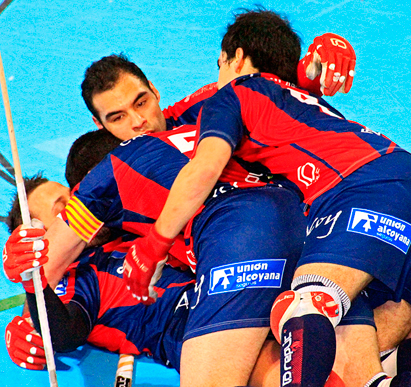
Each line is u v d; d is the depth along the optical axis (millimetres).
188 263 7891
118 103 8789
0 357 7875
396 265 6301
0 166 11055
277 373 6645
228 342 6426
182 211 6582
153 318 7840
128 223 7914
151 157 7637
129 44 15172
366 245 6207
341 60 8008
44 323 6219
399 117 12227
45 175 10836
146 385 7469
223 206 7160
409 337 7215
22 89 13383
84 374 7637
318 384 5469
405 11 16578
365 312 6707
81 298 7609
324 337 5660
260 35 8000
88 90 8938
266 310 6574
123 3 17219
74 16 16422
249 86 7387
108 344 7891
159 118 9164
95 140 9039
